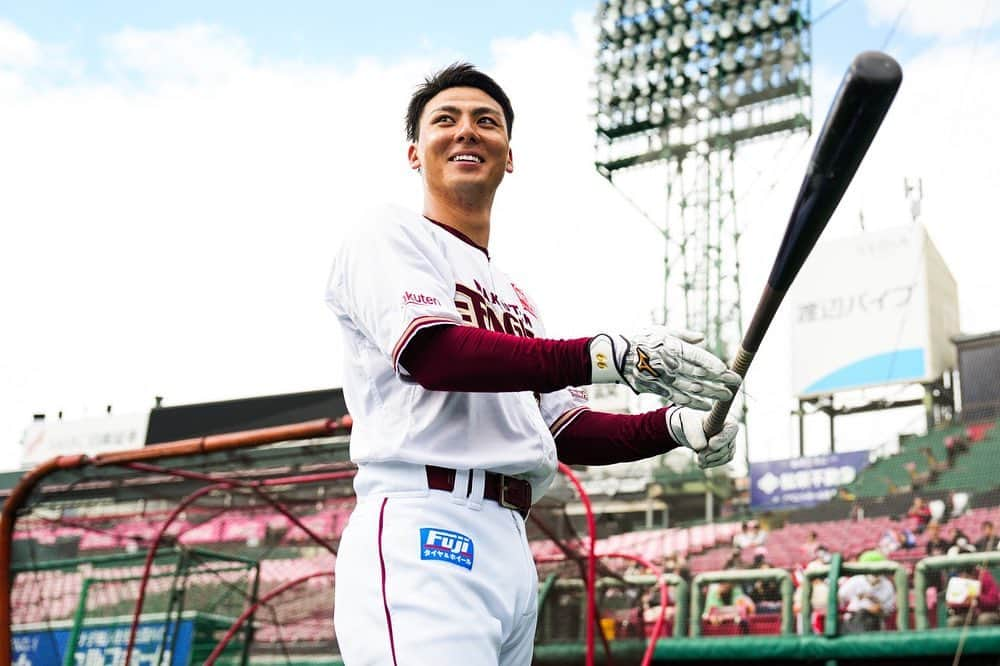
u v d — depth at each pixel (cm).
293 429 644
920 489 1473
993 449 1504
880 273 2150
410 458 215
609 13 2658
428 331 205
